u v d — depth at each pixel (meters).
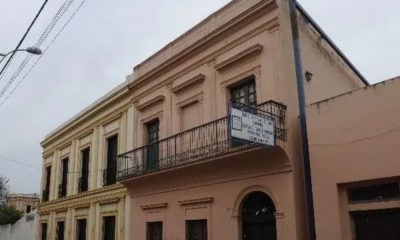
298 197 10.00
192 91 13.45
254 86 11.68
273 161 10.41
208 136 12.01
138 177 14.17
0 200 41.38
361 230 9.00
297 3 11.94
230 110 9.03
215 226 11.69
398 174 8.32
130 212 15.46
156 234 14.15
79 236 19.73
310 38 12.27
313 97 11.67
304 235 9.86
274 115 10.15
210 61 12.91
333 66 13.28
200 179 12.39
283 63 10.81
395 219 8.54
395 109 8.55
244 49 11.80
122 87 17.11
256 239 10.88
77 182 20.38
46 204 23.81
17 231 27.80
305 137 10.28
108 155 18.25
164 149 13.73
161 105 14.80
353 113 9.23
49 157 24.97
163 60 15.13
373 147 8.78
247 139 9.09
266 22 11.39
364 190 9.07
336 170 9.30
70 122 21.69
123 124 17.12
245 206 11.29
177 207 13.13
